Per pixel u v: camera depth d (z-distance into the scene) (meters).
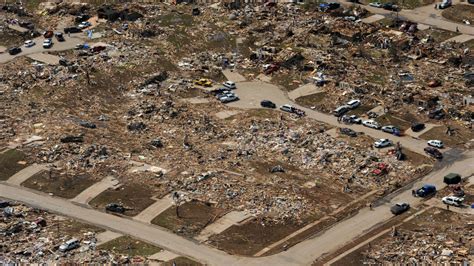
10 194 172.38
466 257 148.12
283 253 152.75
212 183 173.88
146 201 168.88
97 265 146.00
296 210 165.50
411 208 168.38
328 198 171.00
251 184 174.00
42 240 154.75
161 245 154.38
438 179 180.00
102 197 170.62
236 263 149.38
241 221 161.38
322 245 155.12
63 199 170.88
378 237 157.50
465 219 163.62
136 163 183.00
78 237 155.75
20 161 183.38
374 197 172.25
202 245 154.88
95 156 185.00
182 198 168.88
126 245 153.75
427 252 151.00
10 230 157.25
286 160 185.75
